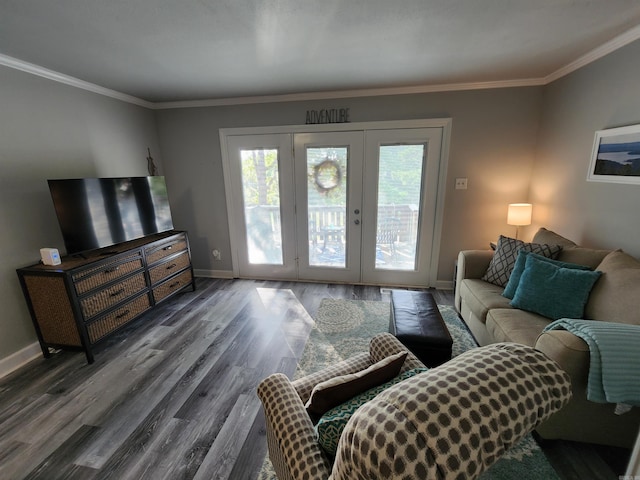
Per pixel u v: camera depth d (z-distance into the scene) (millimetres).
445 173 3129
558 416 1331
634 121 1853
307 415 996
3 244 2094
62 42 1847
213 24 1655
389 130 3113
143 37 1795
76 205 2281
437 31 1793
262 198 3615
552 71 2576
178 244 3197
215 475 1348
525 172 3004
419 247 3406
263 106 3291
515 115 2895
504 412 533
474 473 492
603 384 1159
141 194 2869
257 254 3824
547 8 1556
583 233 2293
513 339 1640
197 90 2963
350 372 1330
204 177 3650
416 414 513
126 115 3131
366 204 3375
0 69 2039
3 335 2096
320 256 3676
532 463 1360
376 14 1581
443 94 2949
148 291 2760
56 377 2027
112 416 1694
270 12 1538
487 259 2594
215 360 2189
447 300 3119
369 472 500
